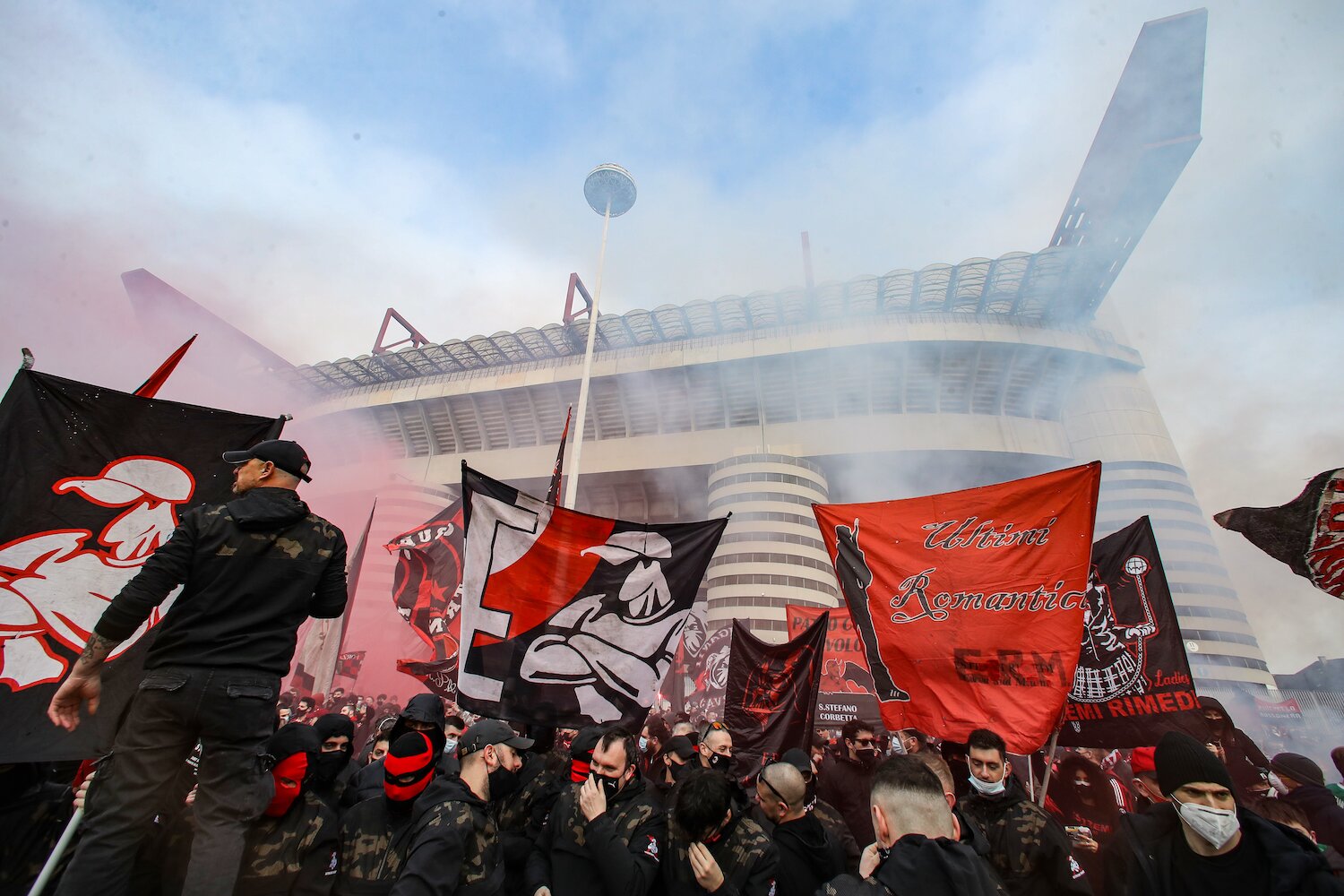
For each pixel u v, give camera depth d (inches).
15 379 117.9
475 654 174.7
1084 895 111.7
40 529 111.6
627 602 190.1
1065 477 180.9
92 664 82.0
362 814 112.9
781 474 1738.4
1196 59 1587.1
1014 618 172.2
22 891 114.0
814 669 224.2
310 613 105.1
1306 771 155.6
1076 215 1962.4
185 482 124.6
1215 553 1648.6
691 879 106.1
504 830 141.5
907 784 83.1
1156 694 184.9
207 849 80.4
